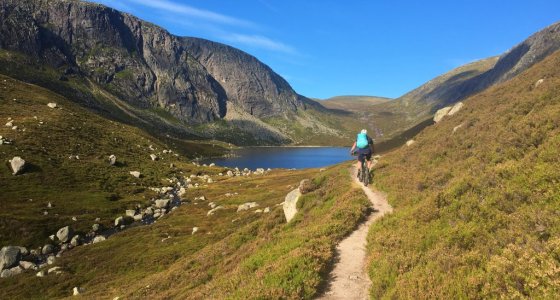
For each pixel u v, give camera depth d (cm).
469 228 1179
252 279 1314
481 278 853
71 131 11038
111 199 7544
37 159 8144
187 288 2283
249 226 3169
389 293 1015
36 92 14750
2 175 7069
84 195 7344
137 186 8969
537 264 816
